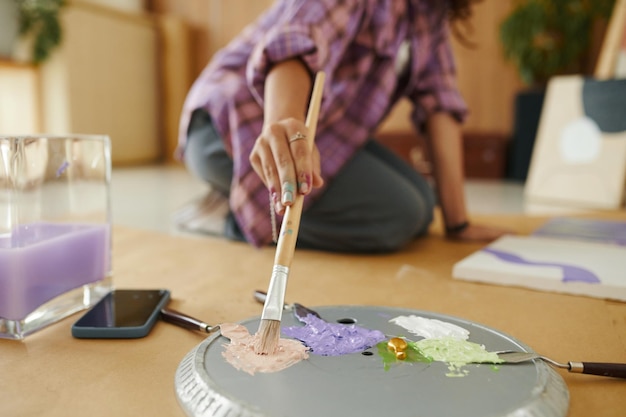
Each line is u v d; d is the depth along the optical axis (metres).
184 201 2.27
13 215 0.69
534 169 2.66
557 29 3.33
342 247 1.26
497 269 0.98
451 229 1.44
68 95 3.86
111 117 4.24
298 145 0.69
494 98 3.85
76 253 0.79
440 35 1.42
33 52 3.74
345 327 0.65
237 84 1.34
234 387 0.50
